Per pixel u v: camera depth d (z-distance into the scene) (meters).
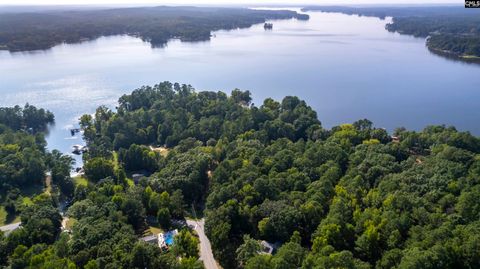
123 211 130.75
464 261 95.69
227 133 199.75
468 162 145.88
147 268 101.75
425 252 91.69
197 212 143.12
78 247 107.94
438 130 189.12
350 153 167.12
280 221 118.00
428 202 119.38
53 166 176.12
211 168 170.00
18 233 116.75
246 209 124.69
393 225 107.75
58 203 155.62
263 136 191.75
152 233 129.62
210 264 114.44
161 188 147.25
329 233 108.50
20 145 194.00
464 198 115.00
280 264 92.94
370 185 140.25
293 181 138.50
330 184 134.25
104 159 177.25
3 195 158.12
